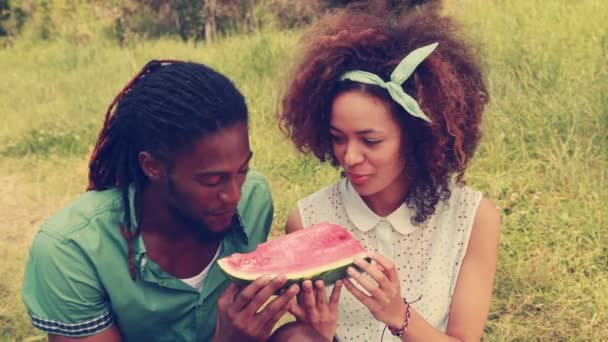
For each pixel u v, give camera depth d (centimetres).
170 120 180
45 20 1581
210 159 181
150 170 191
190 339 221
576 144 469
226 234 221
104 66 1010
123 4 1475
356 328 233
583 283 353
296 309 203
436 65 204
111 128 198
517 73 572
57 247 199
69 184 580
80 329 206
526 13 694
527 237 390
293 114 219
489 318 341
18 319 370
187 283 214
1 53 1445
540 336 324
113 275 203
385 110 199
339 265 194
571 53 577
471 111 218
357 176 207
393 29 212
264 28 1156
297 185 498
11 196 572
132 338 219
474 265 225
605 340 318
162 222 203
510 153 482
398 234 227
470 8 727
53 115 761
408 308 203
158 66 201
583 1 695
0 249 475
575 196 425
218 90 183
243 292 183
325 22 223
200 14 1402
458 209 226
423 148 208
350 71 202
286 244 201
